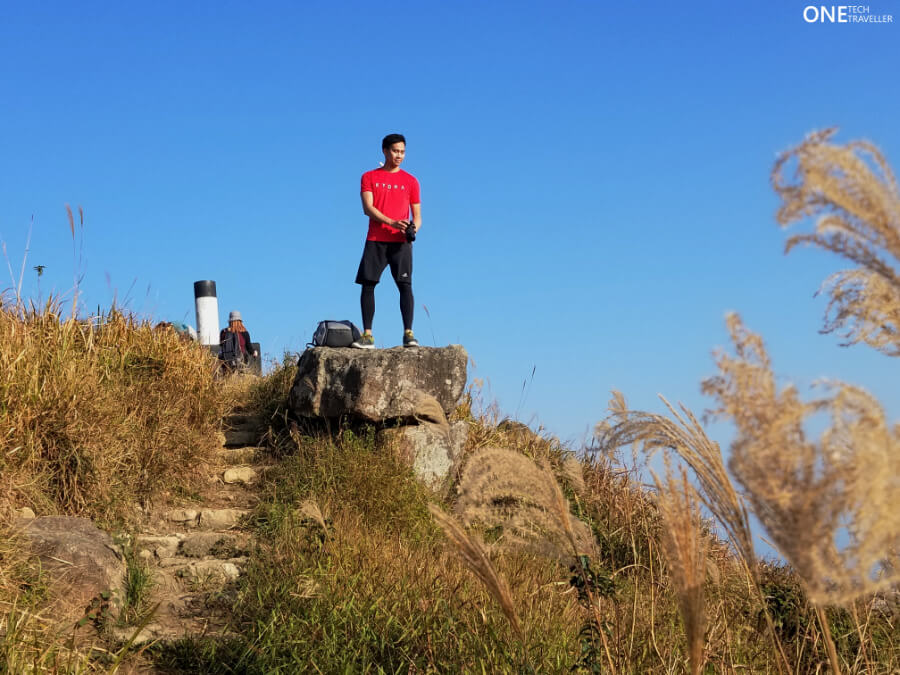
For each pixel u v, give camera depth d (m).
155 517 6.78
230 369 10.88
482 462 2.64
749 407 1.33
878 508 1.18
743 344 1.40
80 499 5.96
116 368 7.87
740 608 3.60
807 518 1.28
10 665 3.40
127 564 5.46
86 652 4.16
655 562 4.99
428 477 7.90
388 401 8.09
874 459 1.18
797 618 3.39
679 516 1.98
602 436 2.10
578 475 4.27
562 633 4.05
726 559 4.04
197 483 7.60
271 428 8.78
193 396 8.66
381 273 8.72
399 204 8.63
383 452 7.66
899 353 1.49
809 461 1.27
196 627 4.96
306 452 7.83
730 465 1.39
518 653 3.64
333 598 4.84
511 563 4.66
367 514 6.63
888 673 3.25
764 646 3.43
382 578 5.09
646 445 2.00
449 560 5.29
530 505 2.69
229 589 5.56
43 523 5.15
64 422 6.17
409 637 4.25
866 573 1.23
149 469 7.01
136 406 7.43
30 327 7.14
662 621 3.63
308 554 5.57
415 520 6.67
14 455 5.75
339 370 8.30
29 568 4.59
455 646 4.00
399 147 8.58
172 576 5.76
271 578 5.36
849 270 1.52
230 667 4.39
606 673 3.02
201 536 6.34
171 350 8.77
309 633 4.51
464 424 8.92
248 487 7.75
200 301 12.98
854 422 1.24
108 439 6.55
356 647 4.30
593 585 2.95
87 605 4.68
